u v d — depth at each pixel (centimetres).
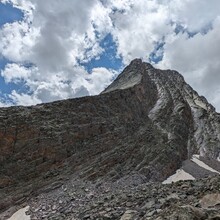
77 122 6950
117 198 3353
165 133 8438
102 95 8331
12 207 4853
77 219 3022
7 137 5838
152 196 2927
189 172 7112
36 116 6519
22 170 5650
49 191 5225
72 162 6150
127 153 6744
